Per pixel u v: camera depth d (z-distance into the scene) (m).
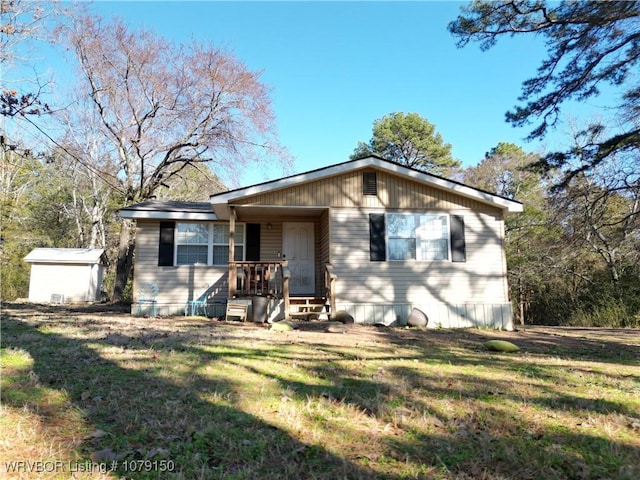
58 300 20.61
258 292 11.75
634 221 16.44
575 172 13.52
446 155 32.81
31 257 21.28
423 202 12.16
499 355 6.86
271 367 5.18
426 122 32.53
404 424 3.30
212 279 12.95
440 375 5.03
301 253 13.76
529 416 3.58
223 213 12.55
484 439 3.03
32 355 5.38
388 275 11.75
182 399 3.75
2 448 2.60
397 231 11.98
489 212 12.41
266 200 11.61
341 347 7.07
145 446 2.75
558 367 5.87
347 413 3.51
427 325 11.48
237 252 13.38
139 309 12.45
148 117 19.97
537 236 23.89
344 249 11.71
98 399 3.62
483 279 12.08
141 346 6.32
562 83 12.34
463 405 3.81
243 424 3.20
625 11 10.40
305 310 11.84
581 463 2.68
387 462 2.63
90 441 2.78
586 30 11.25
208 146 20.38
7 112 7.64
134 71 19.34
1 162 12.88
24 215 29.03
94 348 5.98
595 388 4.61
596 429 3.29
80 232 31.94
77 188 30.95
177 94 19.95
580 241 18.56
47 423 3.06
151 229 12.94
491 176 29.22
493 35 12.21
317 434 3.05
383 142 32.62
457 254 12.05
